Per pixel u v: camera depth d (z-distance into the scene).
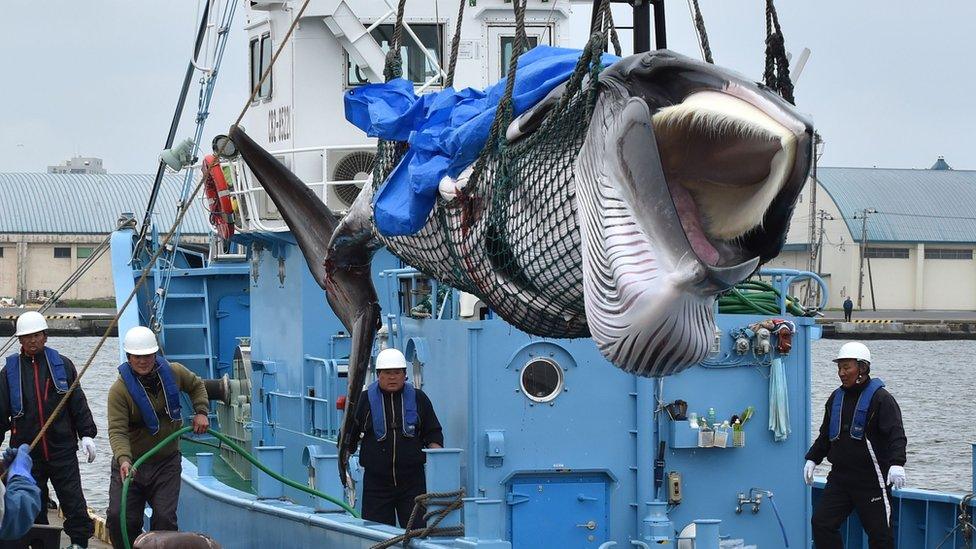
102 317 69.44
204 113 15.81
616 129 5.25
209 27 15.56
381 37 15.88
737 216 5.11
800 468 11.81
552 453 11.34
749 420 11.70
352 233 7.88
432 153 6.85
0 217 81.19
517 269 6.17
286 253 15.42
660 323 5.15
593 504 11.44
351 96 7.64
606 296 5.33
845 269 83.69
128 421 12.02
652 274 5.14
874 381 11.19
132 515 12.20
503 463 11.27
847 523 13.27
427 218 6.88
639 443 11.42
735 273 5.03
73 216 82.00
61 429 12.85
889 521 11.01
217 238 19.17
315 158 15.63
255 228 14.99
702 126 5.02
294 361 15.16
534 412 11.33
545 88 6.16
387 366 11.26
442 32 15.83
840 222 83.69
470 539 9.49
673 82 5.24
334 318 14.95
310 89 15.73
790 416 11.77
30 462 9.24
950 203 85.50
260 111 16.70
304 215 8.27
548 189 5.84
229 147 15.16
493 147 6.25
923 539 12.59
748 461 11.72
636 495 11.47
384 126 7.23
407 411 11.29
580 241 5.70
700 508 11.61
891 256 84.56
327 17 15.45
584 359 11.41
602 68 5.61
